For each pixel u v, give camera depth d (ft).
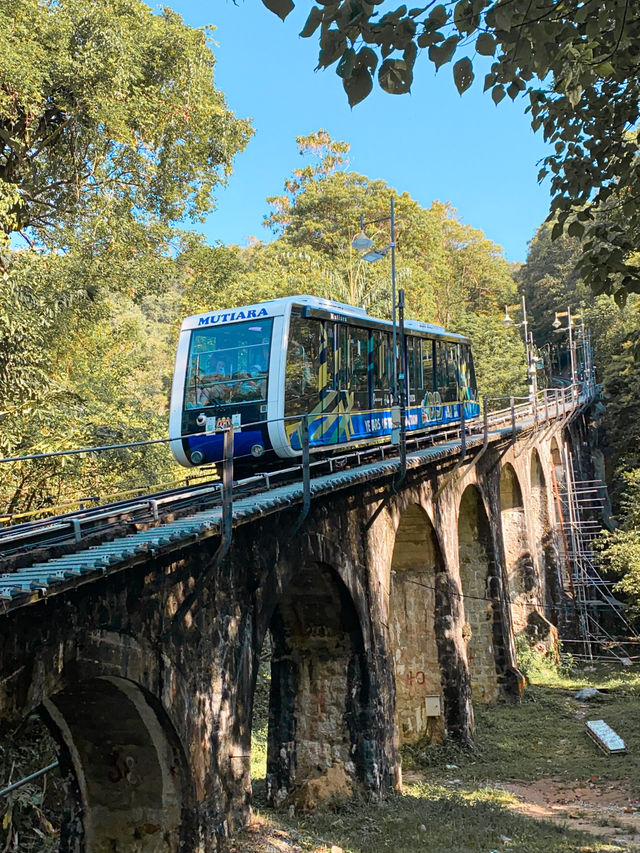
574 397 129.70
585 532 121.39
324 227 138.41
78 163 59.21
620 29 18.84
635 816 39.24
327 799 38.52
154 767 24.97
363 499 41.96
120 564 19.90
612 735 54.70
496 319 184.24
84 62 50.90
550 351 193.26
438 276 161.99
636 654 101.09
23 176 57.47
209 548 26.76
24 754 33.14
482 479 66.64
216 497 33.35
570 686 76.23
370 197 140.15
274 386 40.96
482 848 31.91
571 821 38.24
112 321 75.72
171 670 24.22
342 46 14.51
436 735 52.70
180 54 60.08
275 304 42.98
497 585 67.87
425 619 53.72
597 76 20.77
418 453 49.93
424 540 53.52
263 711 59.67
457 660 53.36
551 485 105.81
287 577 32.55
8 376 43.39
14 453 43.57
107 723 24.64
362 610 40.57
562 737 57.77
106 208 56.13
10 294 43.16
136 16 58.23
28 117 52.75
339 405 46.50
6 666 17.93
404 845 32.17
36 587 16.92
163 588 24.06
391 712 42.83
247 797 28.30
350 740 40.09
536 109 23.22
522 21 16.98
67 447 44.45
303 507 31.55
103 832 25.43
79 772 25.63
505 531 88.33
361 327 50.67
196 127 64.28
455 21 15.12
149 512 29.81
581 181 23.91
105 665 21.17
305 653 41.47
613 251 23.17
